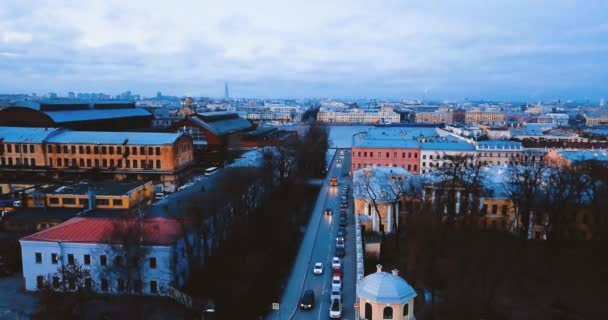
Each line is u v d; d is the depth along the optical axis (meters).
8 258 72.00
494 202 92.69
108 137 133.88
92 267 63.19
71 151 130.88
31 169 129.62
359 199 96.69
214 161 167.88
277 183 131.88
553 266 75.12
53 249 63.44
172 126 168.25
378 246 81.06
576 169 100.50
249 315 59.34
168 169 130.25
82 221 70.69
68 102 176.88
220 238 80.00
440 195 91.06
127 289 60.66
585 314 60.09
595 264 76.19
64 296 55.81
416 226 84.69
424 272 72.25
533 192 87.94
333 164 196.88
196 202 77.75
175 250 63.28
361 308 39.44
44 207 91.69
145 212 76.69
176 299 61.44
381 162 158.50
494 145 160.62
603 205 82.62
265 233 88.31
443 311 60.56
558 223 83.06
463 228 87.00
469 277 69.69
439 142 166.88
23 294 63.44
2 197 106.50
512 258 76.88
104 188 98.00
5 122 148.75
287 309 61.91
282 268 74.94
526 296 65.19
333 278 68.62
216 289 63.91
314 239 91.50
